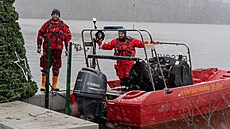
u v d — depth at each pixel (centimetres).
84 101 674
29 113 583
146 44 736
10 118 555
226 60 2511
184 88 775
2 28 657
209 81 877
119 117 707
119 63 820
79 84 678
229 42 4856
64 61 2012
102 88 678
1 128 531
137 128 700
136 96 712
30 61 1945
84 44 796
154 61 807
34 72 1566
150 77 732
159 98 722
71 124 531
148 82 780
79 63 1975
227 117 810
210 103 835
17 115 572
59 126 520
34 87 709
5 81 652
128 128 706
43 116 569
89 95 670
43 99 737
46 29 783
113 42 823
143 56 2283
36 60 2002
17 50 673
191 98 786
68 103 676
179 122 760
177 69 791
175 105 754
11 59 661
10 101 655
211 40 5266
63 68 1759
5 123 530
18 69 675
